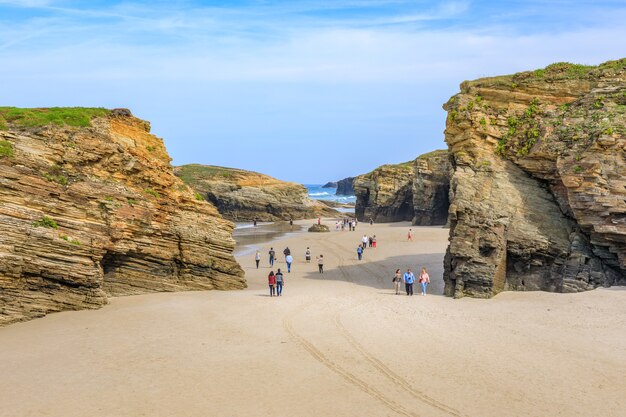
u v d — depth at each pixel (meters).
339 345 24.05
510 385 19.50
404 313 29.94
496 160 37.84
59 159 30.61
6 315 27.06
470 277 34.09
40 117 31.55
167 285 35.47
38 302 28.39
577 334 25.33
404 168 113.00
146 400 18.33
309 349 23.50
